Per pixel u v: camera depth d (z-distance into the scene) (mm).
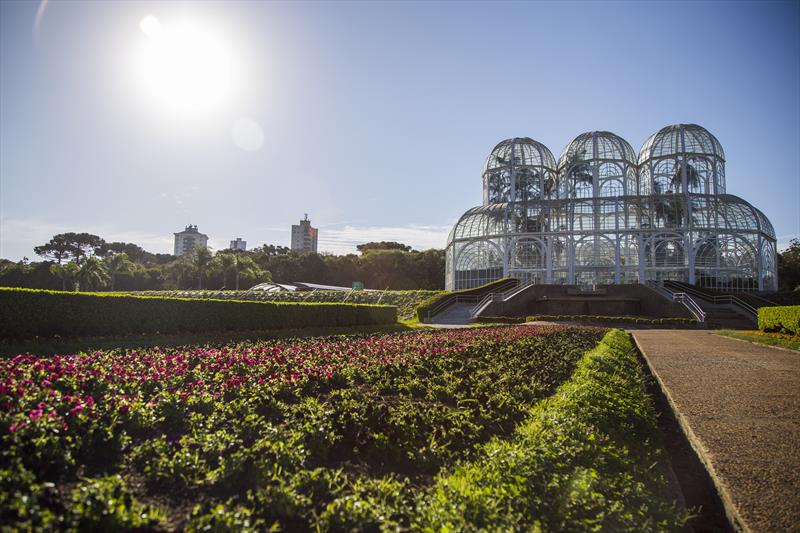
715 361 15836
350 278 107000
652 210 58156
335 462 6332
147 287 103938
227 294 59719
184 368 10672
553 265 59156
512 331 24297
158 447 5973
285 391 9164
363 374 11070
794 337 23109
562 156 70250
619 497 5613
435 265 102625
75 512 4172
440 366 12633
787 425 7941
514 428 7969
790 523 4637
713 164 63312
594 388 10023
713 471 5996
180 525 4445
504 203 62875
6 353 13766
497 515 4629
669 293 45188
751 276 54906
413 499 5270
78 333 17750
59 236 124312
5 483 4488
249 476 5508
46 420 5953
